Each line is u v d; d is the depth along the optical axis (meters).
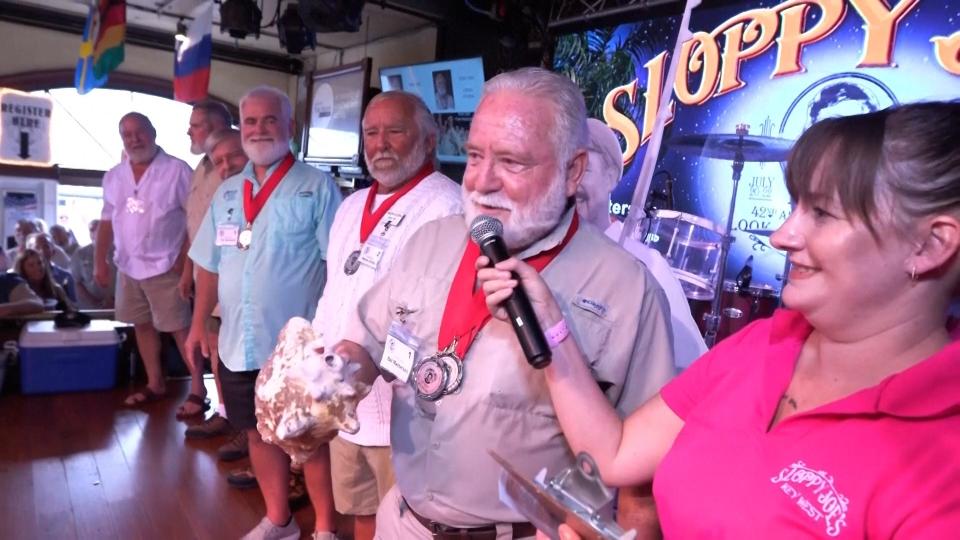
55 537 2.54
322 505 2.35
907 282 0.66
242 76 7.28
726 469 0.76
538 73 1.13
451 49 5.20
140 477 3.10
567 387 1.00
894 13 2.38
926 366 0.64
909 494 0.61
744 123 2.85
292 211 2.35
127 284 3.98
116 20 5.07
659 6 3.19
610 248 1.21
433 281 1.28
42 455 3.26
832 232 0.68
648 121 3.28
